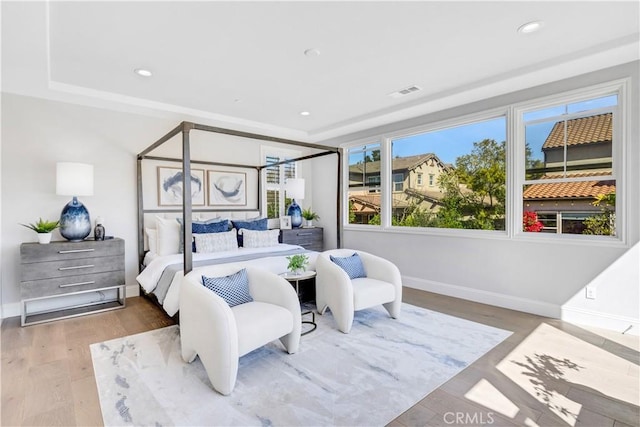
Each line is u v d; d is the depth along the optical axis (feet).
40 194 11.94
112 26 7.70
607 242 9.90
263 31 8.08
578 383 6.96
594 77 10.07
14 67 9.45
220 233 13.94
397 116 15.10
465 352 8.45
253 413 6.00
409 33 8.24
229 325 6.65
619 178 9.76
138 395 6.55
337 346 8.87
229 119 15.84
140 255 13.94
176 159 14.87
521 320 10.82
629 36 8.41
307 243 19.31
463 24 7.86
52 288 10.87
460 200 14.23
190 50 9.00
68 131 12.53
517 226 11.95
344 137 19.01
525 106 11.65
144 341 9.20
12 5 6.41
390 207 16.84
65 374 7.36
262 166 17.93
